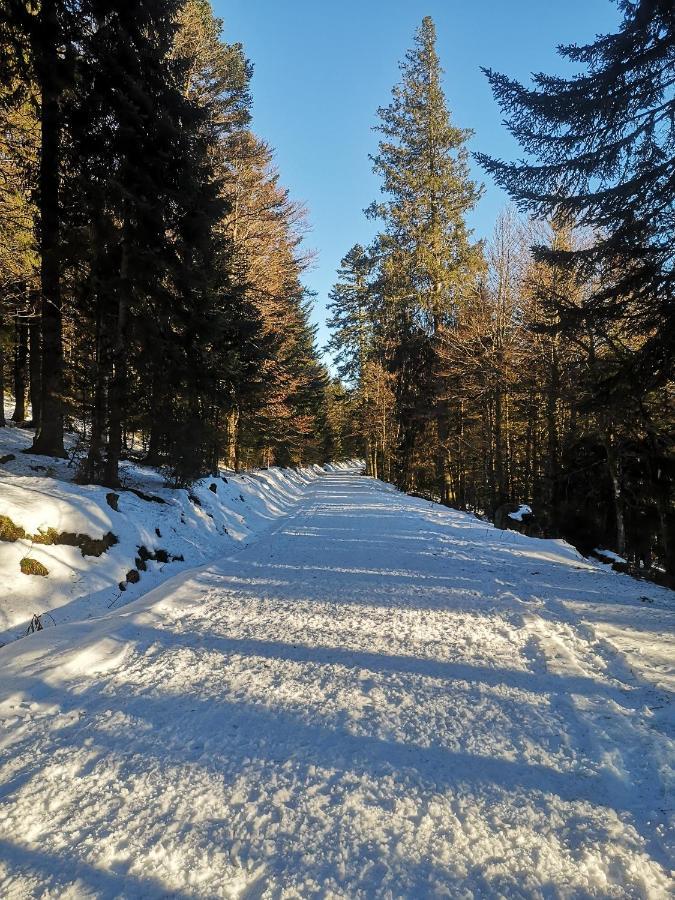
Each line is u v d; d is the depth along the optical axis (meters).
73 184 10.52
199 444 14.27
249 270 21.97
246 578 8.02
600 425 14.02
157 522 10.20
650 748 3.10
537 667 4.46
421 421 31.81
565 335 12.62
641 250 9.77
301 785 2.76
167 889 2.07
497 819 2.50
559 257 10.73
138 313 11.59
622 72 9.68
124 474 15.15
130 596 7.63
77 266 11.62
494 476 26.19
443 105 31.12
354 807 2.58
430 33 31.08
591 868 2.19
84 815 2.52
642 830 2.43
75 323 13.59
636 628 5.48
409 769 2.91
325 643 5.05
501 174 11.25
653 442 14.17
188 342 12.62
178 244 12.02
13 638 5.57
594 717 3.49
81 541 7.65
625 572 9.70
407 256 31.30
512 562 9.76
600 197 10.14
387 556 9.99
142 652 4.76
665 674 4.21
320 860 2.22
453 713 3.59
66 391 11.77
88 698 3.81
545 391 17.91
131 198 10.34
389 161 31.75
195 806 2.58
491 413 24.56
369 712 3.60
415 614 6.07
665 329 9.48
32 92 11.63
